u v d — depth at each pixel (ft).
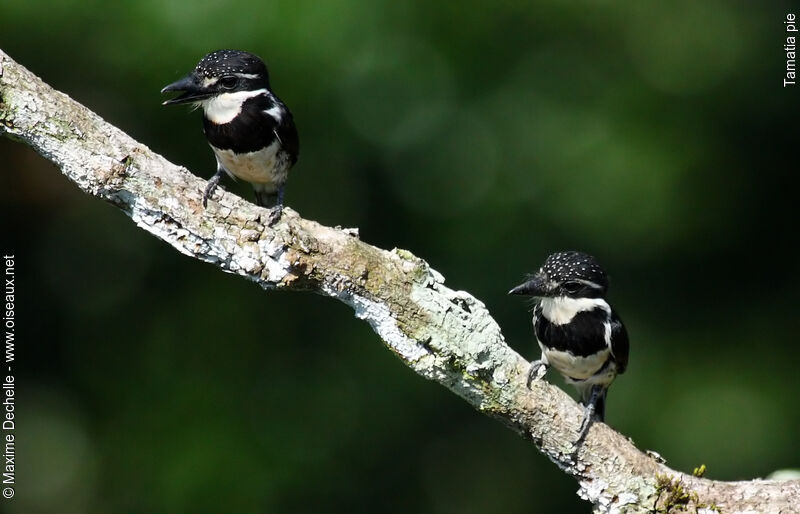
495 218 47.09
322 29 40.63
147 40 39.19
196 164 42.57
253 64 26.89
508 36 46.29
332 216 46.60
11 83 20.11
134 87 40.60
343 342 46.83
